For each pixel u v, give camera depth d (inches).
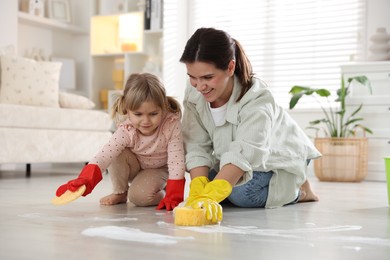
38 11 182.4
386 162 78.9
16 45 168.9
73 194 60.9
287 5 179.6
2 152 126.0
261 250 41.9
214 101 68.6
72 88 195.0
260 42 184.7
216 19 192.9
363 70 145.9
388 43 152.1
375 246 44.4
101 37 201.8
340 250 42.4
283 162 71.4
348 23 169.6
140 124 66.4
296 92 150.7
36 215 61.6
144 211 65.9
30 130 132.8
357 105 146.1
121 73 196.9
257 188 70.2
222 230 51.4
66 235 47.8
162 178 73.5
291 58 178.9
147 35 190.7
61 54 201.8
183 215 53.8
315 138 145.3
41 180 124.3
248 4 186.9
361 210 71.2
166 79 186.1
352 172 138.6
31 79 145.1
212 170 72.4
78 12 205.9
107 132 153.6
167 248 42.1
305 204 78.0
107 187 105.1
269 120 64.5
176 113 70.2
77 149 144.4
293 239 47.2
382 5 161.2
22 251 40.8
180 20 194.1
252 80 68.5
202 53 58.7
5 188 101.6
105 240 45.3
